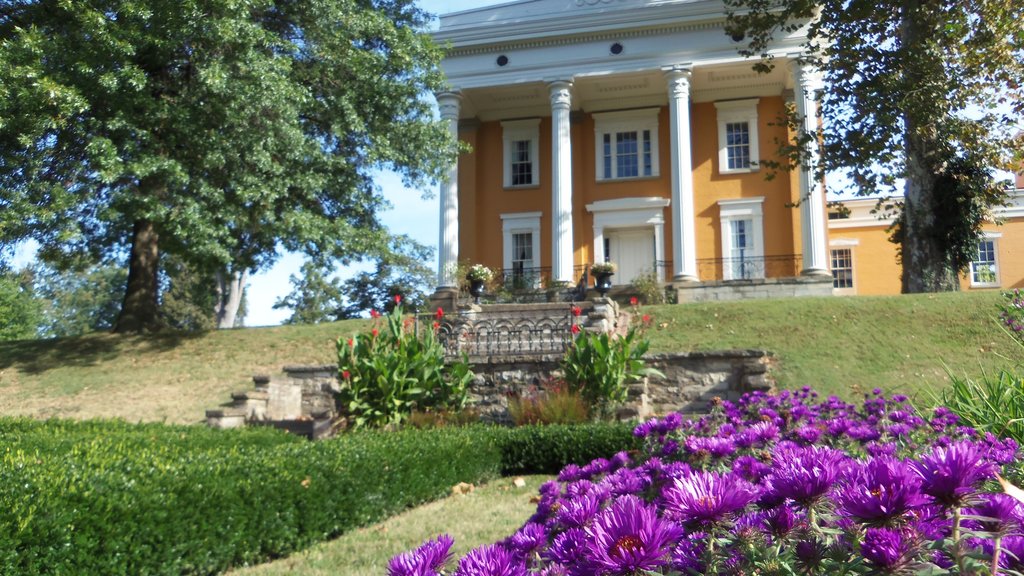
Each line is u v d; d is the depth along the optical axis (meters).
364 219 20.05
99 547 4.13
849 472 1.76
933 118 16.42
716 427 5.32
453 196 25.27
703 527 1.69
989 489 2.50
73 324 55.75
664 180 26.88
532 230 27.48
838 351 13.53
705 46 24.06
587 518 1.98
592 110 27.72
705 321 15.95
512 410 10.56
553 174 24.80
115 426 8.80
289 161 17.14
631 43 24.59
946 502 1.44
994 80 17.08
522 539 2.20
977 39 16.39
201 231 15.43
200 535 4.74
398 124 19.17
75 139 15.73
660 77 25.25
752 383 11.31
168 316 44.38
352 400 10.20
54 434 7.76
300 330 17.72
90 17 14.43
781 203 25.73
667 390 11.80
